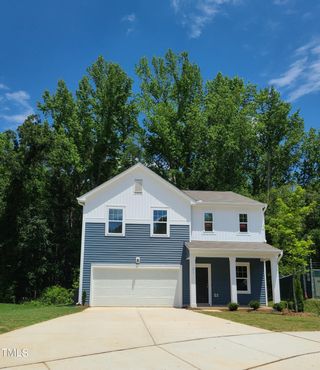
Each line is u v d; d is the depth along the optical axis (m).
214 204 26.98
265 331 13.15
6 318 15.40
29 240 35.47
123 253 25.14
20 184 36.84
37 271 35.56
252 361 8.75
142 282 24.88
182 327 13.74
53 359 8.55
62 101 43.34
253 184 48.53
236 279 25.94
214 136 40.47
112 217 25.61
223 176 41.72
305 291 27.98
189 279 25.17
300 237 35.41
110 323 14.63
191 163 43.47
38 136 37.59
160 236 25.69
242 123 41.97
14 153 37.09
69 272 39.78
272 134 48.25
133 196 26.08
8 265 34.69
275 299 23.77
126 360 8.56
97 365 8.09
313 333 12.87
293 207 24.45
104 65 44.75
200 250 24.00
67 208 42.84
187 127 42.88
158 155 44.28
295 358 9.10
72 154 40.53
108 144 43.19
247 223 27.20
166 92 45.00
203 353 9.42
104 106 42.69
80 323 14.51
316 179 48.38
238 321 16.02
